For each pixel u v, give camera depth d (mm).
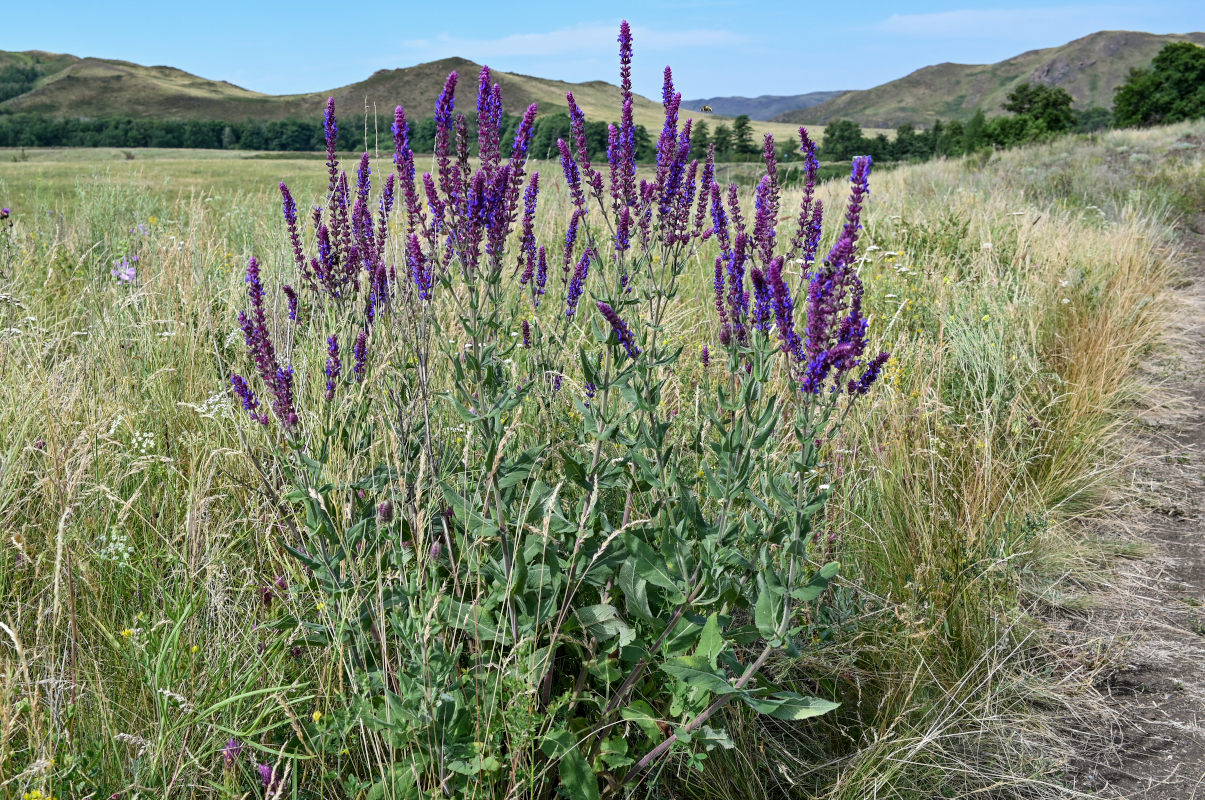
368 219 3273
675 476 2723
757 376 2533
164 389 4137
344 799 2363
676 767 2744
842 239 2205
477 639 2432
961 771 2818
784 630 2359
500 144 2572
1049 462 4910
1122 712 3227
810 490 3354
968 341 5652
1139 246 10109
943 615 3303
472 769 2164
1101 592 4051
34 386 3713
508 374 3352
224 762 2256
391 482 2627
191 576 2562
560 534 2805
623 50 3041
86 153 75438
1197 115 59062
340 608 2461
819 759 2928
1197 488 5074
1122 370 6457
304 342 3857
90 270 6215
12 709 2076
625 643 2619
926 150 65438
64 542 2600
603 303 2713
